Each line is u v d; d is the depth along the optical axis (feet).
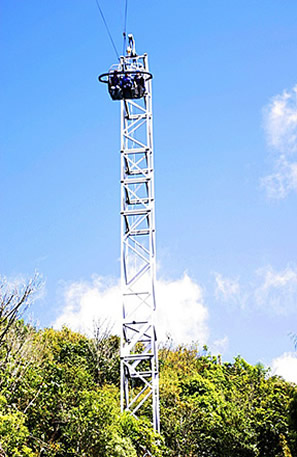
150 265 68.49
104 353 90.74
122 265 68.80
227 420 80.23
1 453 45.37
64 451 53.93
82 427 53.98
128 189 73.20
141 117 76.79
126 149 74.64
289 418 73.41
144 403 78.95
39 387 56.85
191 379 90.02
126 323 66.28
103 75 69.21
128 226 72.33
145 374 65.62
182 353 112.27
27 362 59.72
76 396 59.82
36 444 52.47
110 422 55.67
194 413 77.71
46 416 55.93
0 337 58.29
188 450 73.92
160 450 60.34
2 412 49.01
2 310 59.21
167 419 76.02
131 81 68.74
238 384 96.27
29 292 61.52
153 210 71.72
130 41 77.46
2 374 54.08
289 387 93.40
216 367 104.63
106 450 54.19
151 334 65.67
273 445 83.97
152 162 74.02
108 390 80.74
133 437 58.65
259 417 86.07
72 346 89.10
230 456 77.92
